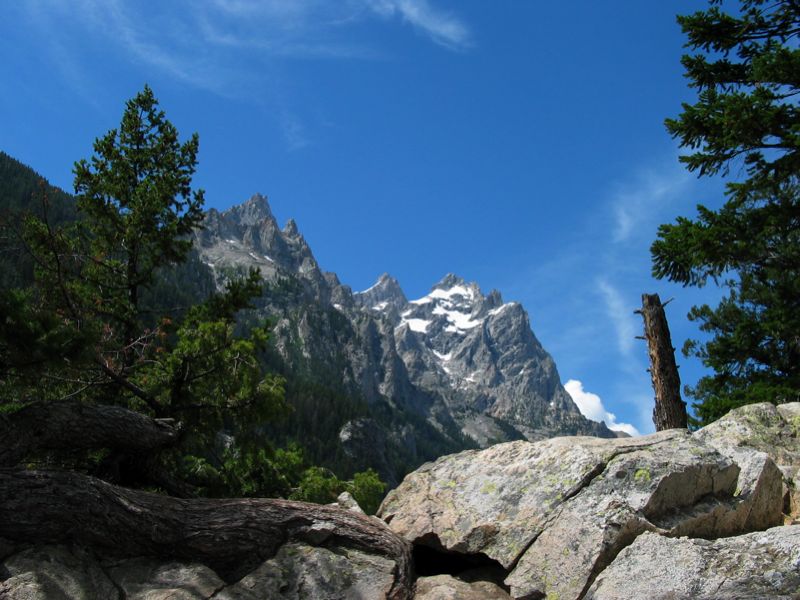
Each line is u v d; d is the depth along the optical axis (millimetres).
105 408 7777
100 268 16969
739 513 6715
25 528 5766
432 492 7668
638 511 6191
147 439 8234
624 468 6625
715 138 14016
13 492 5828
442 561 7246
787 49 13008
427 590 6363
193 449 14109
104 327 13000
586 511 6281
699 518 6391
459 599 6008
